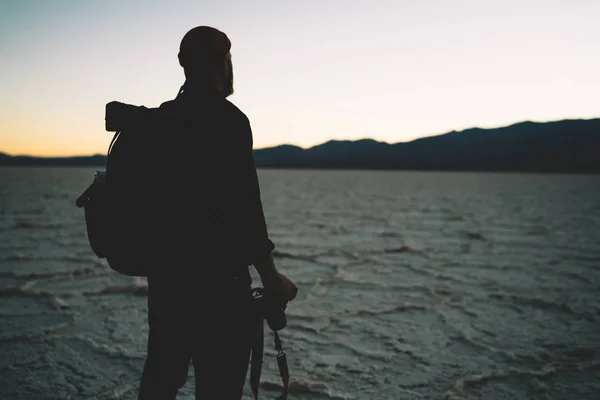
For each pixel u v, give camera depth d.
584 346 3.20
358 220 13.61
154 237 1.23
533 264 6.55
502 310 4.19
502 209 18.16
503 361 2.96
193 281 1.25
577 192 34.69
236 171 1.23
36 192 28.11
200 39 1.34
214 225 1.23
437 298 4.64
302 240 9.15
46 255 6.95
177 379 1.37
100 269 5.88
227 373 1.31
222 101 1.30
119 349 3.09
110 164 1.27
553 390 2.54
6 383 2.54
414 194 31.61
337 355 3.07
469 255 7.37
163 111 1.30
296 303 4.43
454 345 3.27
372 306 4.33
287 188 41.09
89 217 1.26
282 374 1.43
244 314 1.30
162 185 1.23
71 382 2.57
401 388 2.56
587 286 5.13
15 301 4.38
